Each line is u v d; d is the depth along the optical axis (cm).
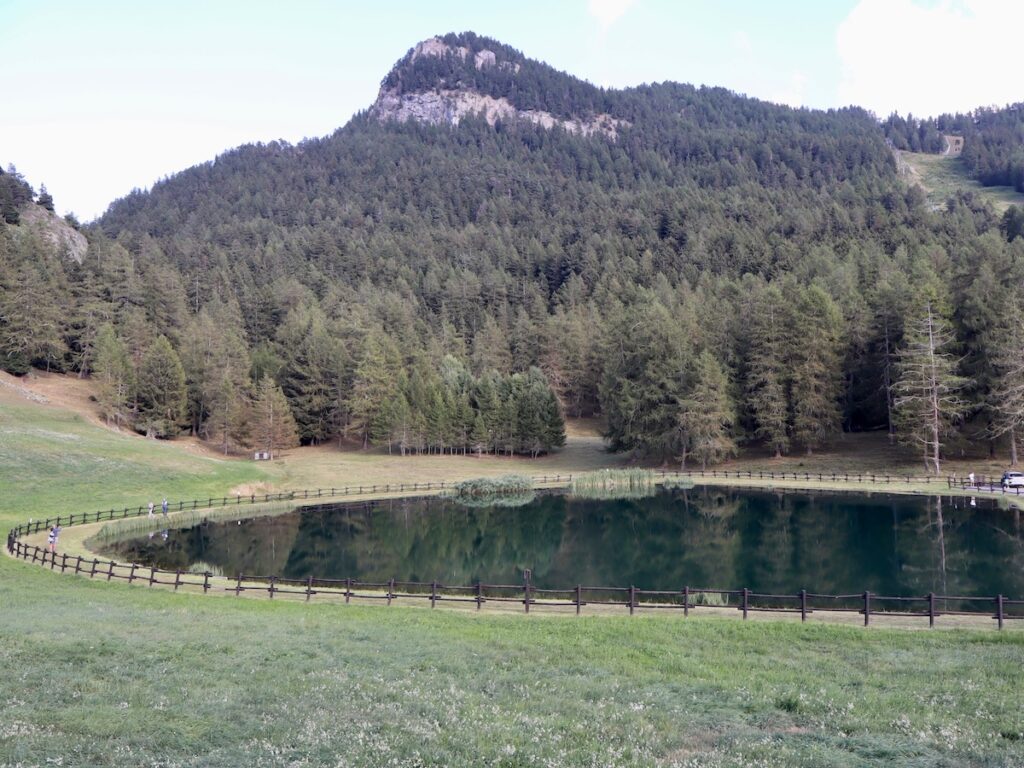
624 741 1252
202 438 11112
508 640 2195
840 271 11444
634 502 7419
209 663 1781
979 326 7756
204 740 1204
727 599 3544
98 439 8375
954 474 7306
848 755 1197
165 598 3117
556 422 10656
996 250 8894
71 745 1149
